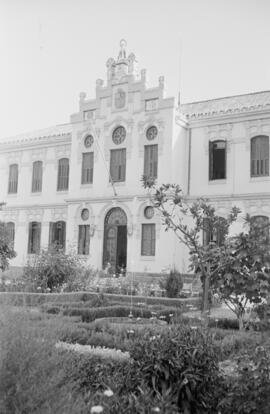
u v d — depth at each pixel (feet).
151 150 96.73
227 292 35.27
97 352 25.61
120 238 99.35
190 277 88.12
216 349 24.94
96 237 101.71
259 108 88.43
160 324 39.34
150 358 20.75
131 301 56.70
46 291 62.34
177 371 20.39
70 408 16.40
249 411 19.27
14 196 123.75
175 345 21.25
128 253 95.81
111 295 62.18
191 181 95.71
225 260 35.06
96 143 104.53
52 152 118.11
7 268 80.18
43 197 118.01
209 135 94.58
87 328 33.45
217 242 39.58
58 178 116.16
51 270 65.05
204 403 20.31
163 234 91.76
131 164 98.63
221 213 91.45
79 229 105.50
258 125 89.20
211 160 94.17
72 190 107.14
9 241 82.89
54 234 114.93
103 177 102.53
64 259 68.28
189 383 20.11
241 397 19.61
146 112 97.35
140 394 19.67
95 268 94.84
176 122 94.63
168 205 90.33
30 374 16.31
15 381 16.11
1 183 126.82
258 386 19.51
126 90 101.04
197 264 36.50
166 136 94.12
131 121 99.40
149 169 96.48
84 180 106.42
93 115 106.11
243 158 90.33
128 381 20.86
